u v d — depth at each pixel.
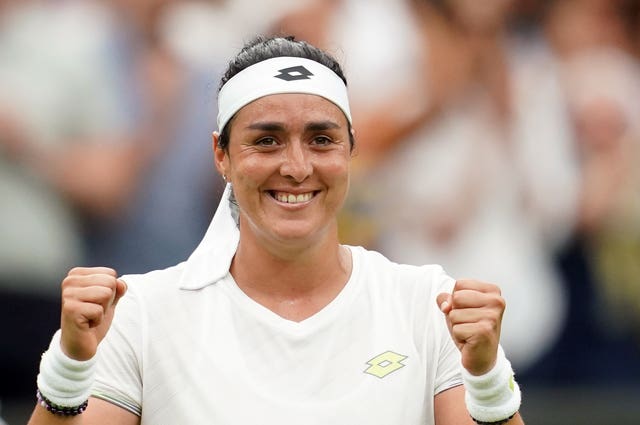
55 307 27.00
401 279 13.34
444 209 28.67
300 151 12.56
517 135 29.22
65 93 26.80
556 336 29.45
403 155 28.45
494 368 11.89
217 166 13.66
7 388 26.81
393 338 12.78
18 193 26.75
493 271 28.97
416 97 28.45
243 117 12.76
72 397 11.98
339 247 13.55
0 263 26.69
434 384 12.74
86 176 26.94
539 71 29.36
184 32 27.11
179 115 27.08
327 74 12.96
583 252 29.64
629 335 29.75
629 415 29.42
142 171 27.09
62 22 26.81
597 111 29.80
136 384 12.77
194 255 13.57
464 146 28.80
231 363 12.59
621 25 30.19
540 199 29.38
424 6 28.52
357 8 28.05
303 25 27.64
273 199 12.76
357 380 12.52
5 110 26.64
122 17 26.97
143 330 12.87
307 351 12.67
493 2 28.86
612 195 29.86
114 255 27.08
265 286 13.08
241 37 27.22
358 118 28.14
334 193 12.76
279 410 12.31
